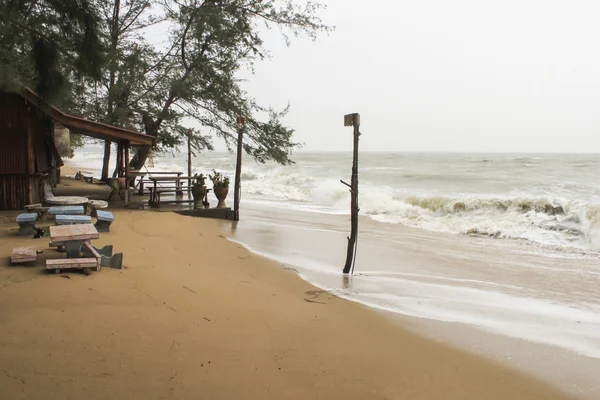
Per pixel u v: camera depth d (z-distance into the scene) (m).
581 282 7.40
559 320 5.52
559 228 12.16
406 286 6.97
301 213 16.27
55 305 4.39
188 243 8.91
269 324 4.74
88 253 6.09
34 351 3.46
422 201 16.75
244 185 26.50
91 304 4.53
